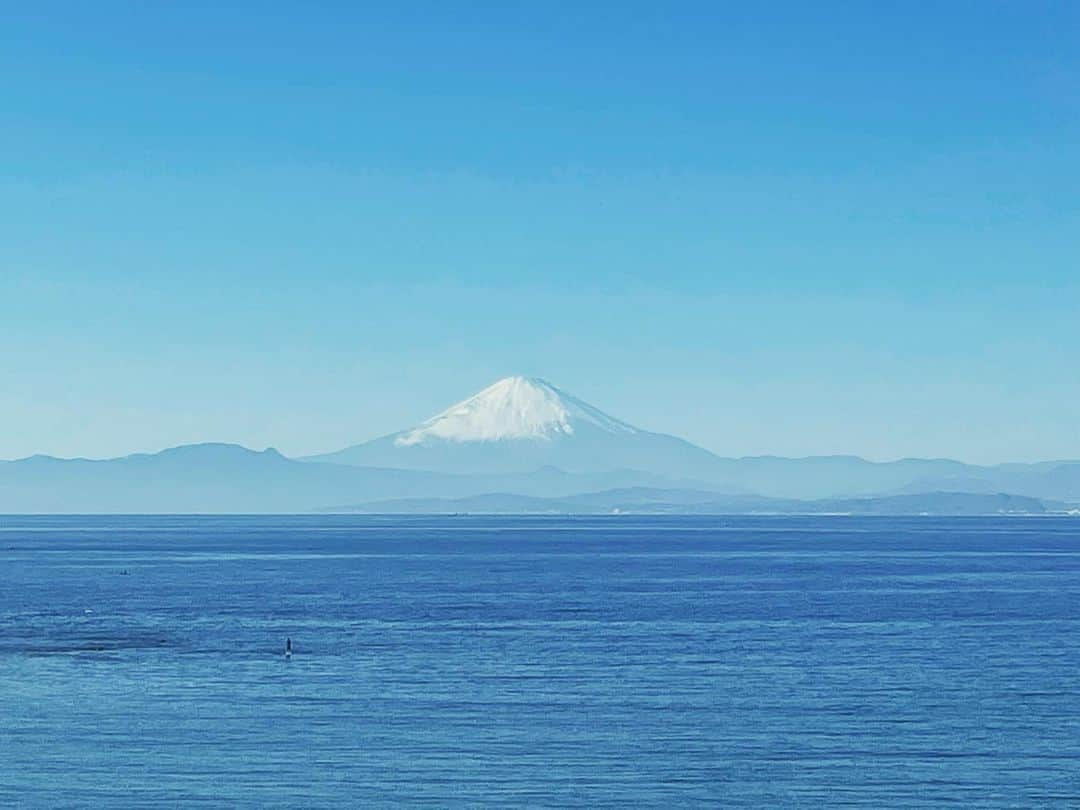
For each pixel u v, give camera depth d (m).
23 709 76.56
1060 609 137.50
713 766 62.94
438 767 62.69
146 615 132.62
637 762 63.56
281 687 84.00
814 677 87.81
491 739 68.31
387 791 58.81
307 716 74.19
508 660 96.25
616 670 91.06
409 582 182.25
